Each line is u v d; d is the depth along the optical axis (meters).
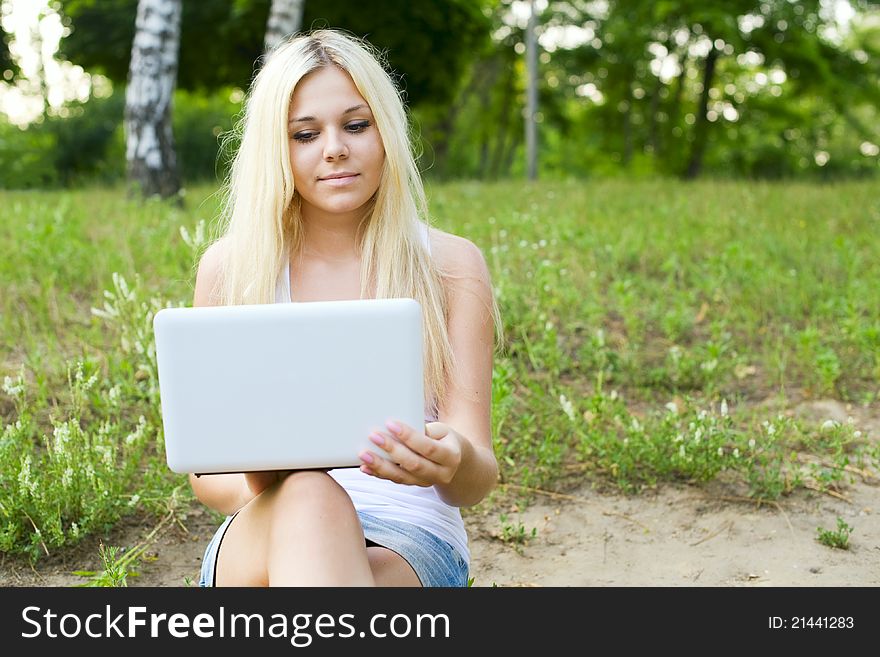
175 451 1.88
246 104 2.55
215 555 2.13
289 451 1.89
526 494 3.85
